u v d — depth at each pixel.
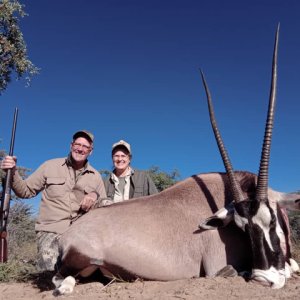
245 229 1.87
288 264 2.09
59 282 2.13
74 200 2.65
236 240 2.01
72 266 2.10
